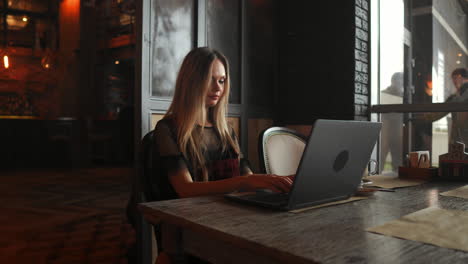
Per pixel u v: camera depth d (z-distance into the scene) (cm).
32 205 404
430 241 71
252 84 290
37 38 895
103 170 730
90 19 874
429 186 142
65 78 902
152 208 99
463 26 393
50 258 241
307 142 89
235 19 277
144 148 146
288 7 310
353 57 274
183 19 233
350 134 99
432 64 347
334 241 71
